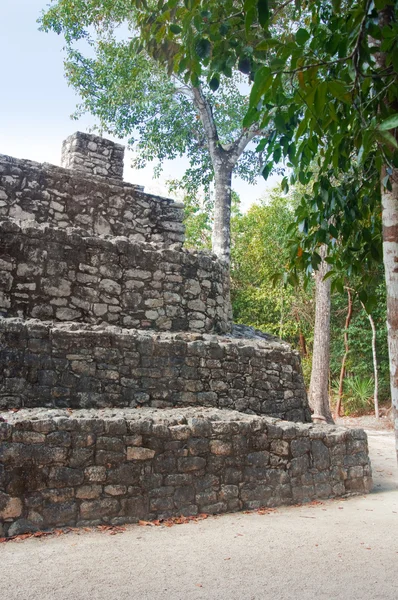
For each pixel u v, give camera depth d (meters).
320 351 16.56
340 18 3.88
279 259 21.58
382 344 19.91
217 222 15.88
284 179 4.84
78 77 16.92
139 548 4.71
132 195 10.73
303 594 3.79
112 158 11.32
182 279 9.70
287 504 6.71
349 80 3.90
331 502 6.99
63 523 5.21
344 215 4.91
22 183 9.68
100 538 4.96
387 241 3.64
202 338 8.79
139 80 15.75
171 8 4.21
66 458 5.33
